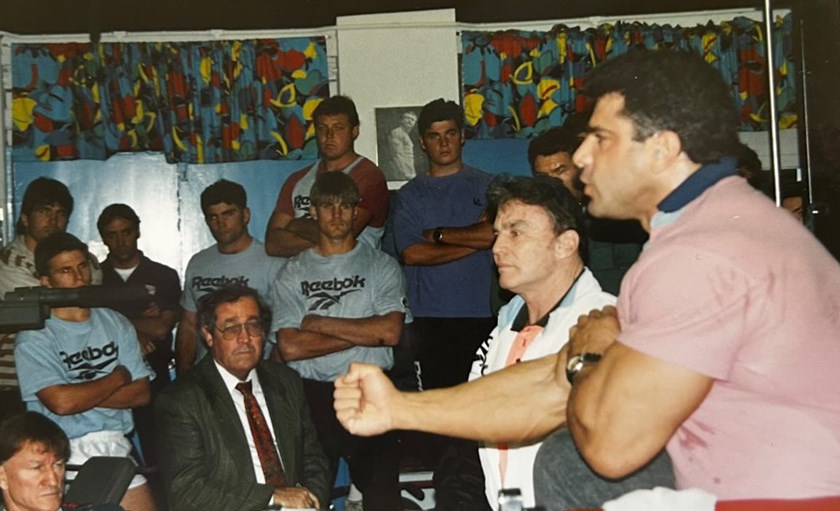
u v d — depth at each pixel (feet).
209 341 13.10
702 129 5.83
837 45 15.93
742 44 19.47
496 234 9.00
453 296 16.26
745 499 5.41
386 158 19.35
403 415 6.23
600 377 5.57
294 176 18.69
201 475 12.57
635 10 19.58
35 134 19.12
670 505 5.16
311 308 15.99
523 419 6.27
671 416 5.40
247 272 17.74
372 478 15.25
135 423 15.99
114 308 15.51
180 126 19.36
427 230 16.52
